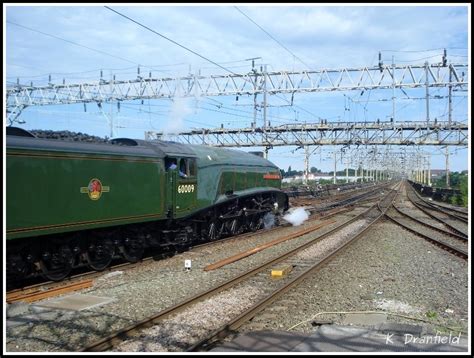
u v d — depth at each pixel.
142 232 14.53
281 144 44.47
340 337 7.23
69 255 11.79
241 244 18.28
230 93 35.88
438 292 10.30
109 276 12.16
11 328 7.75
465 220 26.36
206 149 19.27
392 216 30.38
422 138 42.06
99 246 12.82
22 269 10.91
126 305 9.21
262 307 8.91
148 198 14.32
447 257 14.91
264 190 23.19
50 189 11.01
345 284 10.98
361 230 21.22
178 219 16.14
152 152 14.75
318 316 8.47
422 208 37.62
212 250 16.80
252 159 23.56
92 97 38.19
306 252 15.84
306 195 48.22
